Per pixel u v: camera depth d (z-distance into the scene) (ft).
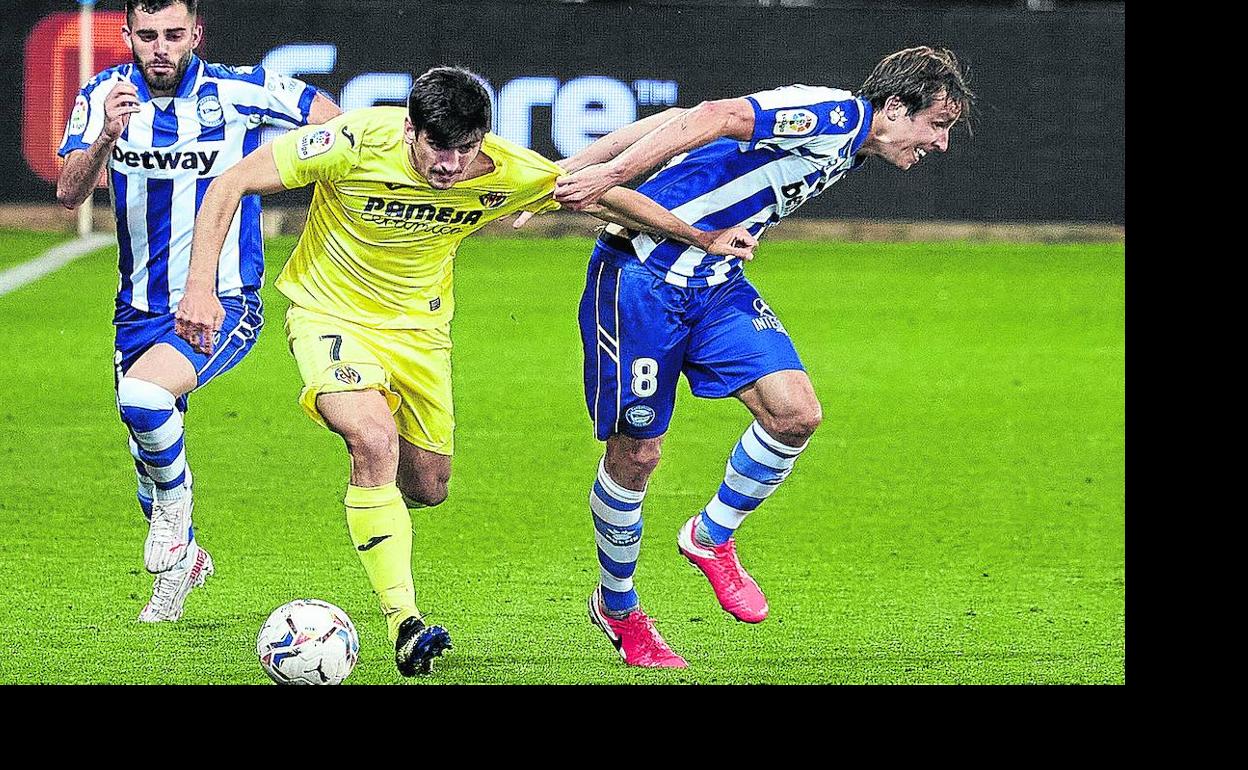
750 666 56.49
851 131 55.47
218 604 63.98
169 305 62.80
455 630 61.00
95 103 61.41
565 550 74.79
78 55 189.26
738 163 56.34
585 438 101.86
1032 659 57.57
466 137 49.57
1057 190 203.62
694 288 56.75
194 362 59.62
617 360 56.90
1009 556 74.64
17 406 107.96
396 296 56.34
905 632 61.46
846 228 203.21
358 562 71.56
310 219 57.00
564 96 195.42
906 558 74.02
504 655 57.57
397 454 53.93
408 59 193.06
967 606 65.62
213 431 101.71
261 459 93.91
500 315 148.25
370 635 60.03
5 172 191.62
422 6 192.65
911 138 56.18
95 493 84.17
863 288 168.25
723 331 57.26
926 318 151.84
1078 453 99.55
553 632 60.95
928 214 203.92
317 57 192.03
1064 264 186.09
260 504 82.79
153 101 61.36
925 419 109.60
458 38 193.57
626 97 196.24
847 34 197.67
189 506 60.44
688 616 63.77
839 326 147.02
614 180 52.29
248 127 62.64
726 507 57.98
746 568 71.82
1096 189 203.82
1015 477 92.79
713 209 56.39
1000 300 162.40
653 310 56.59
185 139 61.57
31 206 192.24
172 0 59.82
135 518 78.79
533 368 125.59
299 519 79.71
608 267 57.31
